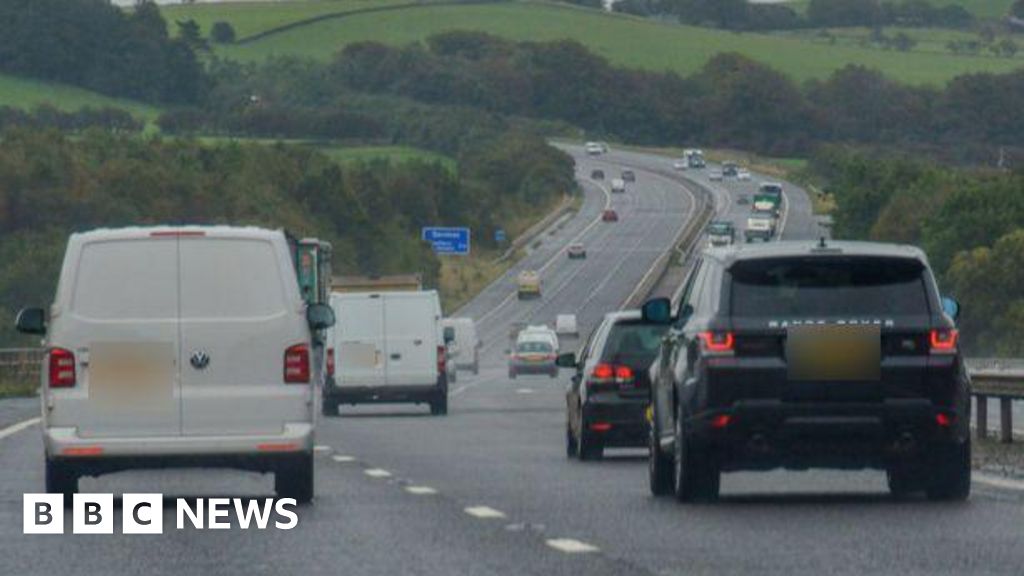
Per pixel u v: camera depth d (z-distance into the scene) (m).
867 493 47.16
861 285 42.62
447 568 32.84
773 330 42.19
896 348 42.22
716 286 43.06
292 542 37.28
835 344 42.06
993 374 71.88
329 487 50.78
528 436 79.69
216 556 35.16
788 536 37.03
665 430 46.38
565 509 43.53
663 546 35.62
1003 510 41.78
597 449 62.75
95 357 44.66
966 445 43.03
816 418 42.00
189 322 44.88
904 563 32.56
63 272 44.97
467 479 53.75
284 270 45.34
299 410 45.03
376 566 33.28
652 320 46.75
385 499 46.81
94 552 35.97
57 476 45.03
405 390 106.50
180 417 44.69
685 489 43.81
